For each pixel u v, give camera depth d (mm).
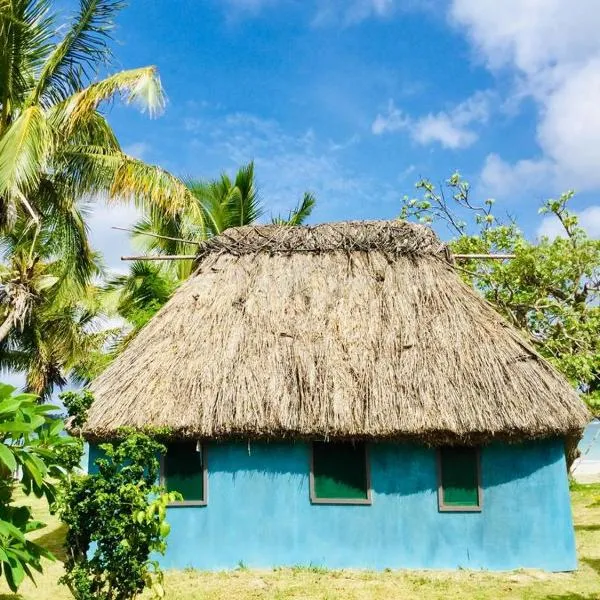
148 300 20547
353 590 8109
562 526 9047
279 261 11773
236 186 20938
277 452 9445
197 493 9500
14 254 15164
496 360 9453
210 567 9234
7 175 11344
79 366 22594
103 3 12938
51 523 13844
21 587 8547
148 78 12977
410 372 9359
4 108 13195
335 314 10586
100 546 5906
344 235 11883
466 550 9047
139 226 20516
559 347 14484
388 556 9102
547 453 9203
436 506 9156
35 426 4598
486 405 8828
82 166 14125
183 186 14219
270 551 9242
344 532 9211
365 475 9336
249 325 10453
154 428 8438
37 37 13664
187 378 9562
